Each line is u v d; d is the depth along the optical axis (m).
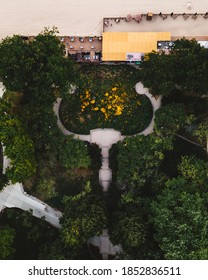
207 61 53.44
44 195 58.94
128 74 59.53
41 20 60.47
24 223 56.91
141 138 56.72
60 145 57.03
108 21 60.03
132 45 58.41
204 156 58.28
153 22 60.00
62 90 55.06
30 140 55.56
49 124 57.03
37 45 53.31
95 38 59.69
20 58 52.78
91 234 53.69
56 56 53.47
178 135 58.75
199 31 59.94
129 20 59.75
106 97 59.09
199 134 56.72
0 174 58.22
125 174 56.44
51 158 58.56
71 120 59.47
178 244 49.16
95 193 58.22
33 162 55.78
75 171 59.06
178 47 55.22
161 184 56.12
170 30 60.00
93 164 58.25
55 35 56.69
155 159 56.41
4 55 53.47
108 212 56.28
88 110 59.25
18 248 57.41
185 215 50.81
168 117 55.31
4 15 60.50
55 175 59.03
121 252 54.06
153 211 52.62
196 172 54.94
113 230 53.47
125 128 59.19
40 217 58.50
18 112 58.72
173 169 57.69
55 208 58.88
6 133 53.84
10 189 58.88
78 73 57.31
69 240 53.06
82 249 55.59
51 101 55.66
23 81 53.78
